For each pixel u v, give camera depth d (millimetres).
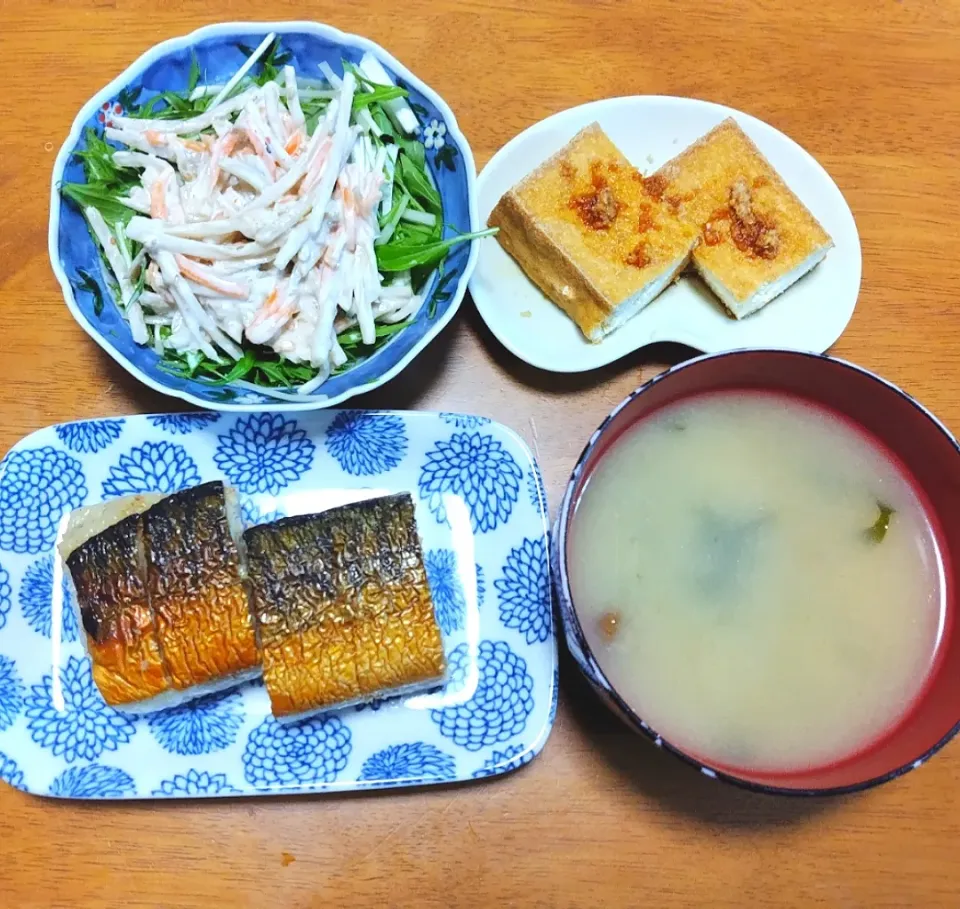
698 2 360
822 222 346
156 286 310
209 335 313
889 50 363
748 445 285
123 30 346
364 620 291
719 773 223
